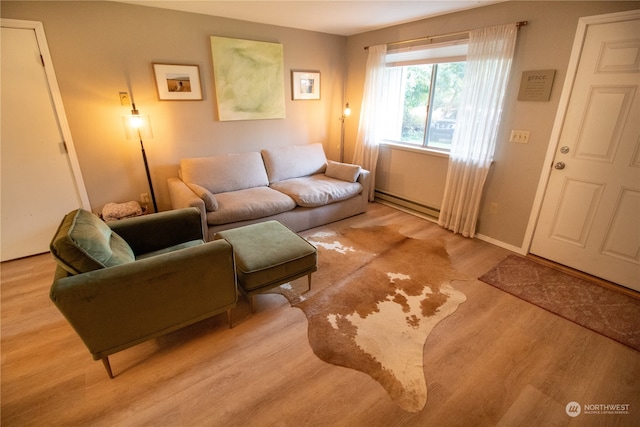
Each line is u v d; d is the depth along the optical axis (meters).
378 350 1.75
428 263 2.66
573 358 1.70
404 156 3.82
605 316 2.01
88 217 1.69
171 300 1.60
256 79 3.52
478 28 2.77
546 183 2.59
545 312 2.05
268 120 3.80
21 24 2.35
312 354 1.72
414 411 1.41
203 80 3.24
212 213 2.70
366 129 4.05
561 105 2.39
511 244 2.91
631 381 1.56
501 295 2.23
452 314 2.04
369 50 3.79
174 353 1.72
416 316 2.02
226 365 1.65
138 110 2.96
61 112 2.64
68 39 2.54
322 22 3.41
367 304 2.13
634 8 1.96
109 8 2.63
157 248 2.12
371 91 3.88
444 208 3.35
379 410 1.41
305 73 3.92
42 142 2.63
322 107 4.23
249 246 2.10
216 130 3.46
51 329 1.89
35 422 1.36
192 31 3.04
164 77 3.00
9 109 2.45
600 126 2.24
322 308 2.09
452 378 1.57
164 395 1.48
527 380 1.56
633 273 2.26
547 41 2.37
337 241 3.06
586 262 2.49
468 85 2.87
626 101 2.11
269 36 3.51
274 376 1.58
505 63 2.59
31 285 2.34
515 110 2.65
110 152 2.94
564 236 2.58
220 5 2.78
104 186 2.99
